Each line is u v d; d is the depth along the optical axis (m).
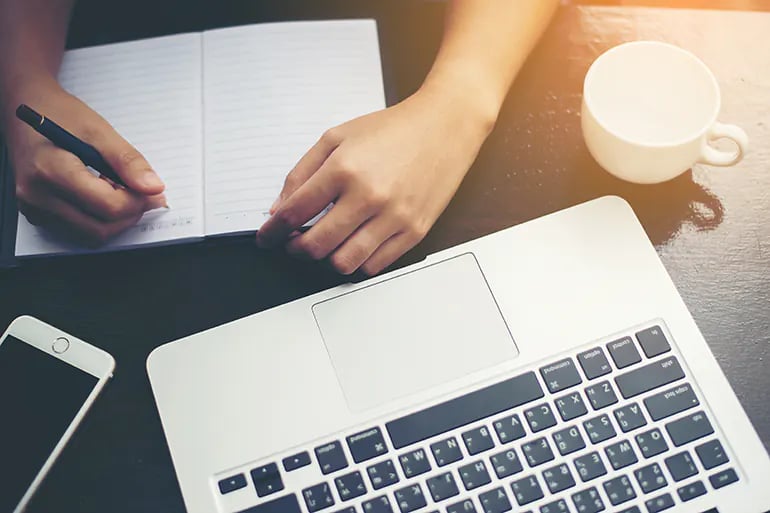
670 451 0.60
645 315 0.64
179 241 0.69
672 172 0.67
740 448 0.60
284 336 0.65
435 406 0.62
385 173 0.67
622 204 0.68
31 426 0.64
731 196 0.70
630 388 0.62
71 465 0.63
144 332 0.68
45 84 0.74
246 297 0.68
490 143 0.73
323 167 0.67
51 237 0.70
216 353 0.65
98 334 0.68
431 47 0.77
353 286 0.66
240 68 0.75
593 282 0.66
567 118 0.74
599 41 0.77
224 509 0.60
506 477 0.60
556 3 0.76
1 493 0.62
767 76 0.75
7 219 0.72
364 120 0.70
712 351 0.65
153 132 0.73
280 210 0.66
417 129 0.69
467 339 0.64
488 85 0.72
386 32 0.78
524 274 0.66
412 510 0.59
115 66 0.77
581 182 0.71
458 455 0.60
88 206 0.67
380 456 0.60
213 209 0.69
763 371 0.64
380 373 0.63
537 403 0.62
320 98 0.74
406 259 0.69
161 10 0.80
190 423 0.62
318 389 0.63
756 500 0.59
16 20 0.77
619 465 0.60
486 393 0.62
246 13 0.80
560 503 0.59
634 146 0.64
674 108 0.69
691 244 0.69
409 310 0.65
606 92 0.70
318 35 0.76
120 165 0.68
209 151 0.72
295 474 0.60
